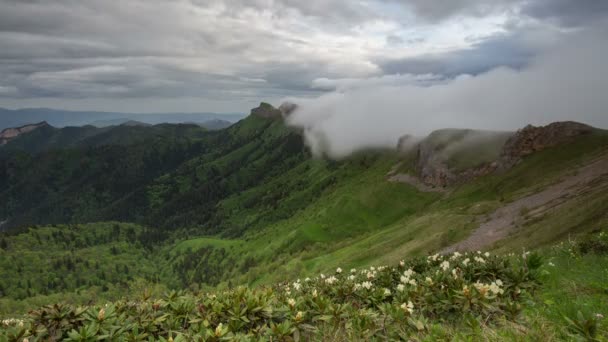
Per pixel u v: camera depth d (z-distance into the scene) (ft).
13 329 21.72
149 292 28.71
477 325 18.74
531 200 308.60
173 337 22.54
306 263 391.04
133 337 21.34
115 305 26.53
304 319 23.21
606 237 48.01
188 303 25.76
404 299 25.20
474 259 34.68
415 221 384.47
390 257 264.72
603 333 16.84
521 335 17.39
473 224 273.75
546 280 30.01
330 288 31.50
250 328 22.84
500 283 25.17
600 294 24.88
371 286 30.40
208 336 19.36
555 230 132.05
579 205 166.30
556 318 20.17
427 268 36.88
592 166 354.74
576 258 42.45
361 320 21.15
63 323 22.59
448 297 23.67
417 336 19.04
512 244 155.22
